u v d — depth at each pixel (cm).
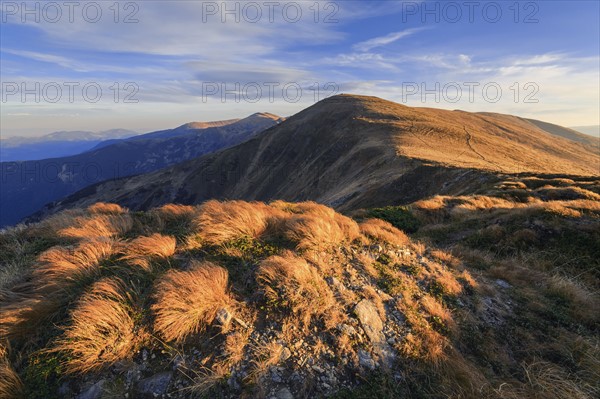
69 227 661
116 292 416
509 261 793
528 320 524
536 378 400
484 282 634
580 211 1028
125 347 364
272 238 638
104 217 712
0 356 349
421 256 697
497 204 1568
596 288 684
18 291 456
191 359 363
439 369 398
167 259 519
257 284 467
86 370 341
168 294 405
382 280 550
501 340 471
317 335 411
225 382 344
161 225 704
